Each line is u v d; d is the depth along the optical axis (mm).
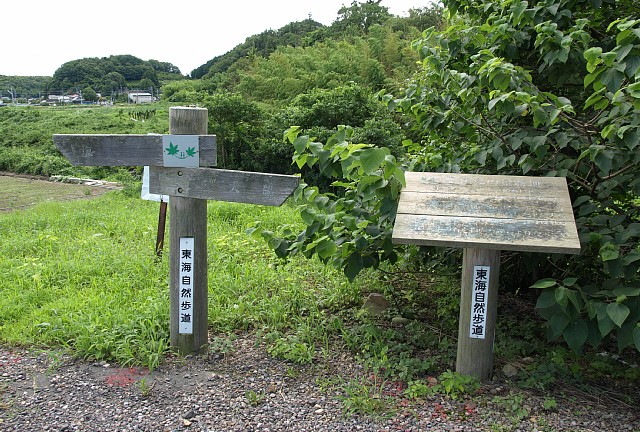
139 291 4512
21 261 5477
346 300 4570
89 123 20359
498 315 4352
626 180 3477
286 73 18250
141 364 3441
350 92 11781
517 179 3250
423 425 2812
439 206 3049
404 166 3908
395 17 24359
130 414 2910
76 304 4223
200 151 3385
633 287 2811
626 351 3881
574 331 2809
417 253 4145
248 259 5512
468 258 3100
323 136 10852
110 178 14117
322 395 3113
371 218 3484
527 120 4195
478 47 3914
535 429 2770
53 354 3494
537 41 3334
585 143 3414
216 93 13703
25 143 18266
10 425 2787
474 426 2805
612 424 2840
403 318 4180
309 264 5379
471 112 4047
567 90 4262
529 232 2814
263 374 3359
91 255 5566
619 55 2854
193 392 3139
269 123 12570
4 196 11305
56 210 8508
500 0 3928
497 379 3268
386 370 3324
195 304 3529
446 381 3090
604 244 2918
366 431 2770
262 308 4246
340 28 27234
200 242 3486
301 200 3693
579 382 3307
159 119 21047
